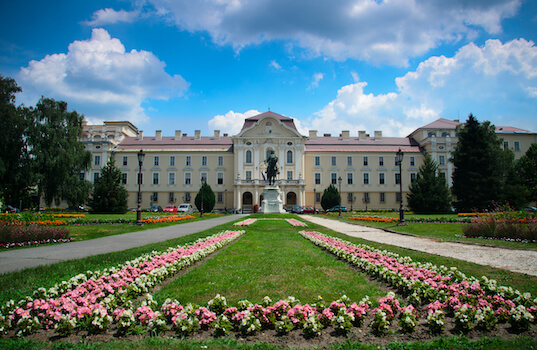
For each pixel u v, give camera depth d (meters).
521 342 4.82
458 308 5.52
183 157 74.94
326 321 5.48
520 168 55.56
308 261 10.41
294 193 73.62
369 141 79.50
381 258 9.70
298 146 72.56
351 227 25.02
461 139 49.28
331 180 74.62
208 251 11.65
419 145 77.56
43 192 47.16
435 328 5.23
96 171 72.81
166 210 61.22
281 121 74.00
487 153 46.88
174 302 5.66
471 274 8.38
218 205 73.75
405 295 6.98
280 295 6.82
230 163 74.88
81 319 5.32
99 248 13.42
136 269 8.00
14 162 42.97
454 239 16.67
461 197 48.16
